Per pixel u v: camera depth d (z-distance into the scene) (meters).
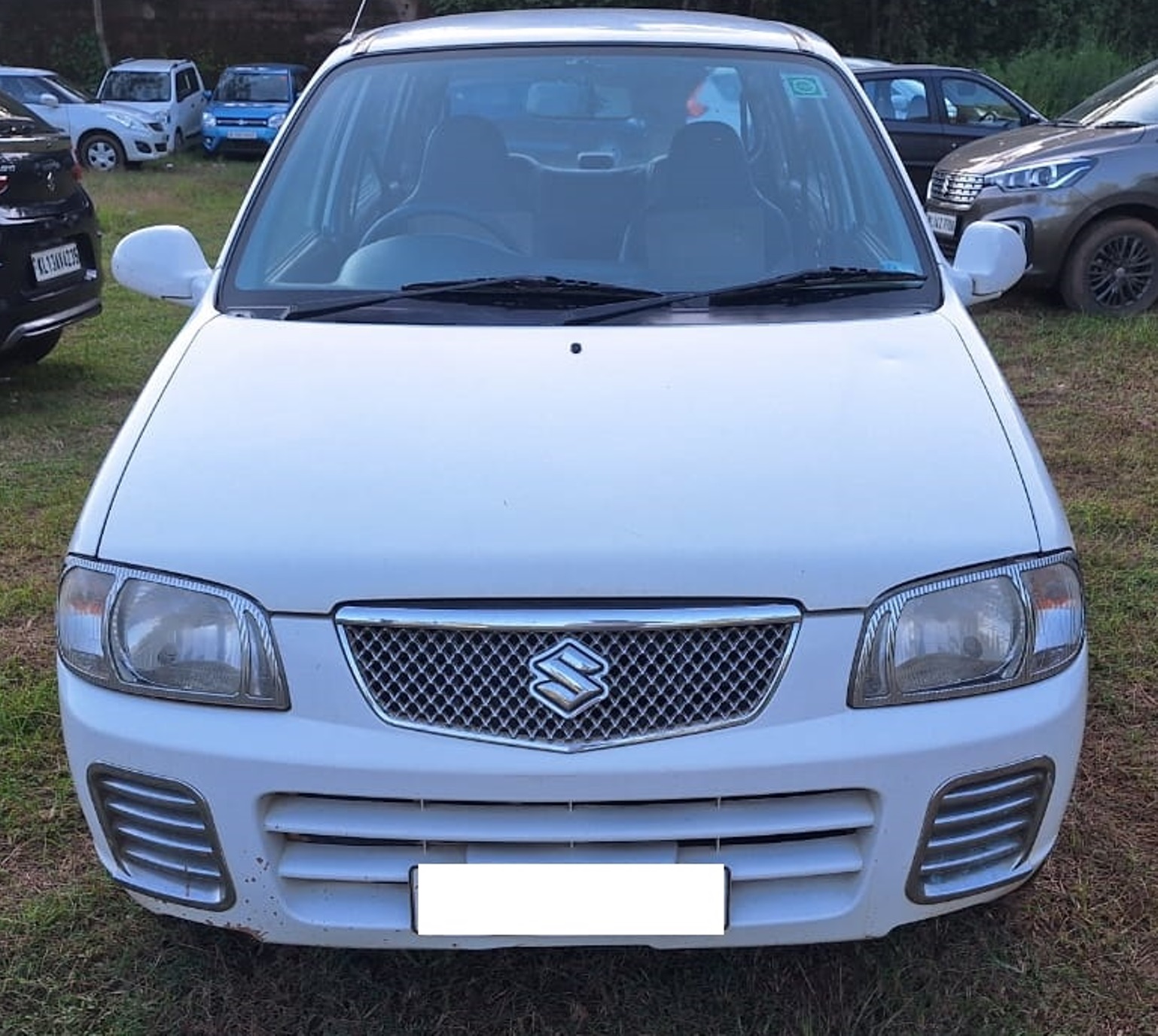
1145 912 2.57
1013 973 2.42
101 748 2.08
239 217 3.02
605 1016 2.35
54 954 2.50
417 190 3.11
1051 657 2.11
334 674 1.99
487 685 1.97
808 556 2.00
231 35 24.95
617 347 2.54
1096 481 4.93
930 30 21.67
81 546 2.16
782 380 2.41
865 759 1.97
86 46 25.08
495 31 3.41
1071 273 7.69
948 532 2.07
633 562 1.98
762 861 2.02
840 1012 2.34
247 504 2.12
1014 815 2.11
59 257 6.00
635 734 1.96
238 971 2.46
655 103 3.20
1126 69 19.08
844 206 3.02
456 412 2.31
